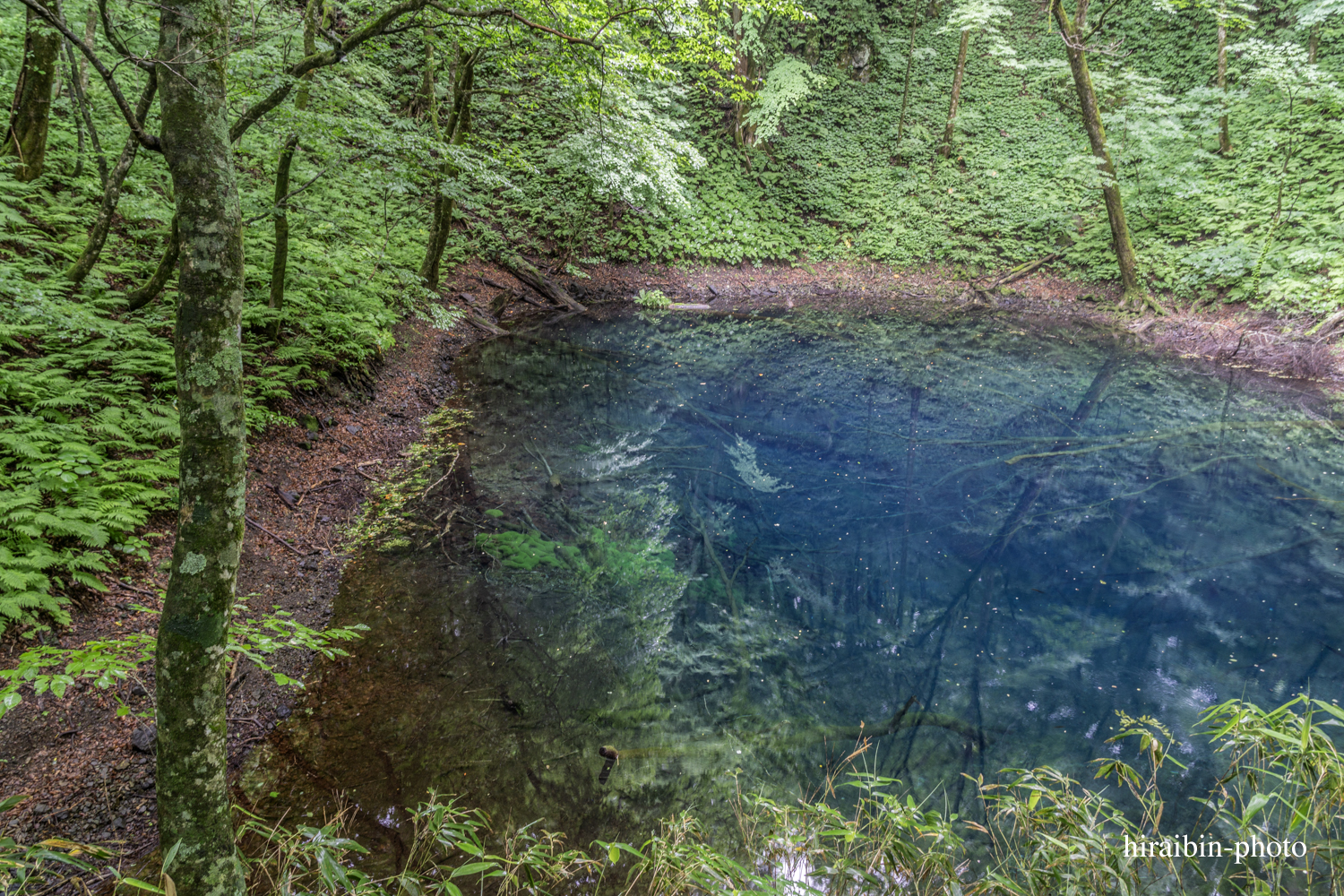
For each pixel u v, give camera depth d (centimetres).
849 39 2217
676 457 826
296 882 294
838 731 421
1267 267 1354
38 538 428
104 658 296
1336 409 1034
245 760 371
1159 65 1978
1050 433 941
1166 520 698
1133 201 1673
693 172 1883
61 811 324
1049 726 428
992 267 1795
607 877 313
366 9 773
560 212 1659
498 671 459
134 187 786
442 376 1009
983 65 2228
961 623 534
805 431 928
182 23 192
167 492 530
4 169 734
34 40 719
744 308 1655
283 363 748
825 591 572
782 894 263
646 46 786
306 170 959
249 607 482
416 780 366
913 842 315
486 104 1030
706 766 389
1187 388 1141
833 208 1947
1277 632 521
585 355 1215
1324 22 1677
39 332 580
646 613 534
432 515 646
